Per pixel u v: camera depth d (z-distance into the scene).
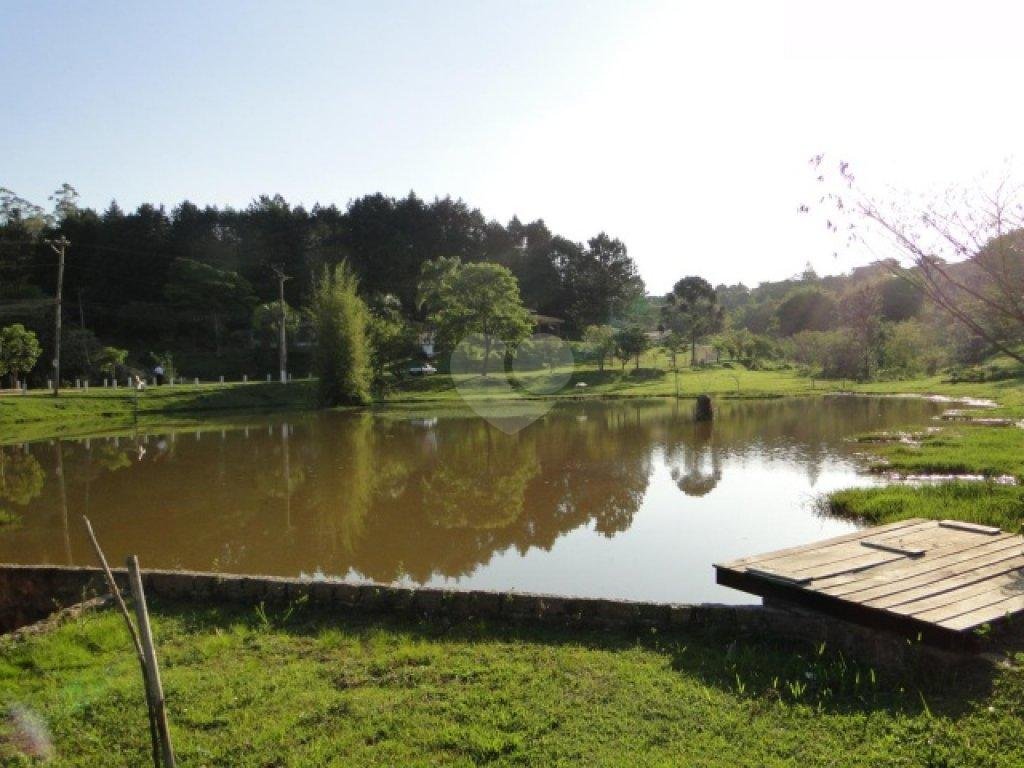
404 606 6.30
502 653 5.39
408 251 78.38
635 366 54.47
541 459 18.95
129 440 24.67
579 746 4.04
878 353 43.62
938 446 17.50
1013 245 6.53
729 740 4.10
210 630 6.06
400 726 4.31
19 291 60.44
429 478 16.59
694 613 5.76
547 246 79.69
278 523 12.53
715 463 17.58
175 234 74.00
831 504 12.22
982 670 4.57
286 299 72.12
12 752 4.17
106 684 5.01
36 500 15.02
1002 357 41.72
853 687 4.68
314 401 38.81
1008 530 8.52
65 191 75.19
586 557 9.98
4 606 7.35
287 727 4.32
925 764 3.79
